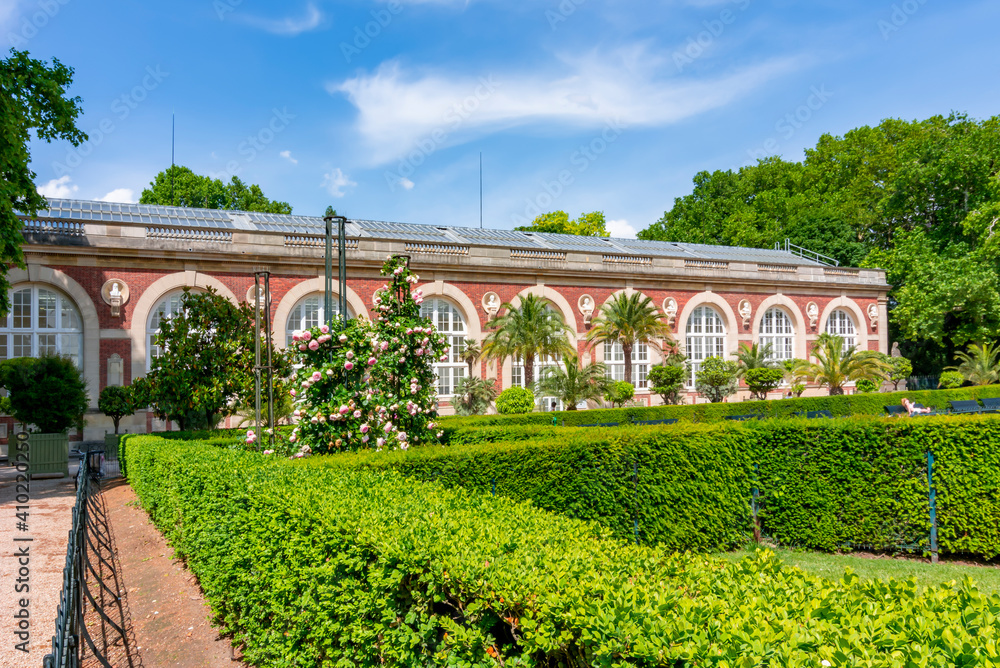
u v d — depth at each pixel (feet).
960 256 134.72
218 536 22.08
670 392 116.57
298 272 92.07
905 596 9.27
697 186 217.56
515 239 124.16
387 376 39.11
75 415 70.03
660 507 31.96
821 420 34.50
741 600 9.16
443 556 11.62
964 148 134.82
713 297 125.90
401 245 99.14
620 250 130.52
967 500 30.96
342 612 13.91
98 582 27.91
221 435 56.24
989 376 123.85
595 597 9.37
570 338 112.06
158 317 85.71
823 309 137.80
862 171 176.45
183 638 22.39
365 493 18.48
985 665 6.85
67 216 88.07
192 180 165.17
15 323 79.30
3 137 55.52
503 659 10.28
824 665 6.97
